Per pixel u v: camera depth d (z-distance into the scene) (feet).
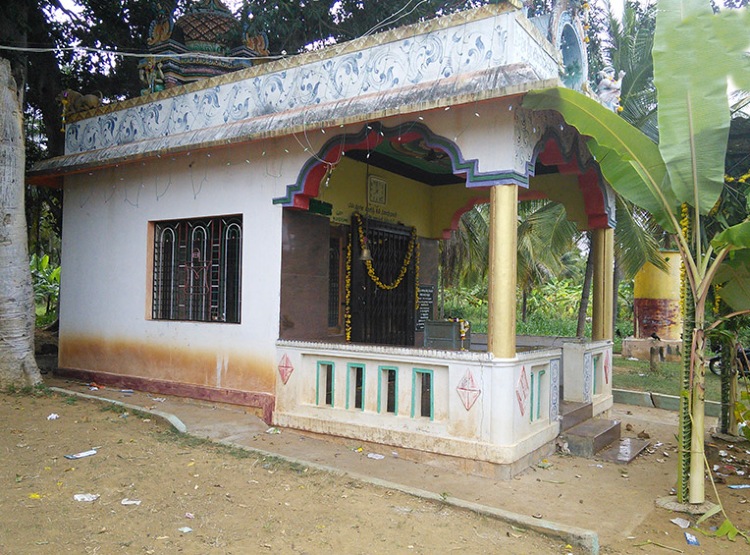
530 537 14.15
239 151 24.48
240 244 24.97
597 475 19.51
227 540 12.85
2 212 26.37
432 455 19.39
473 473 18.61
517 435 18.92
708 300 25.21
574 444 21.76
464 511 15.33
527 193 29.19
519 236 50.72
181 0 38.58
